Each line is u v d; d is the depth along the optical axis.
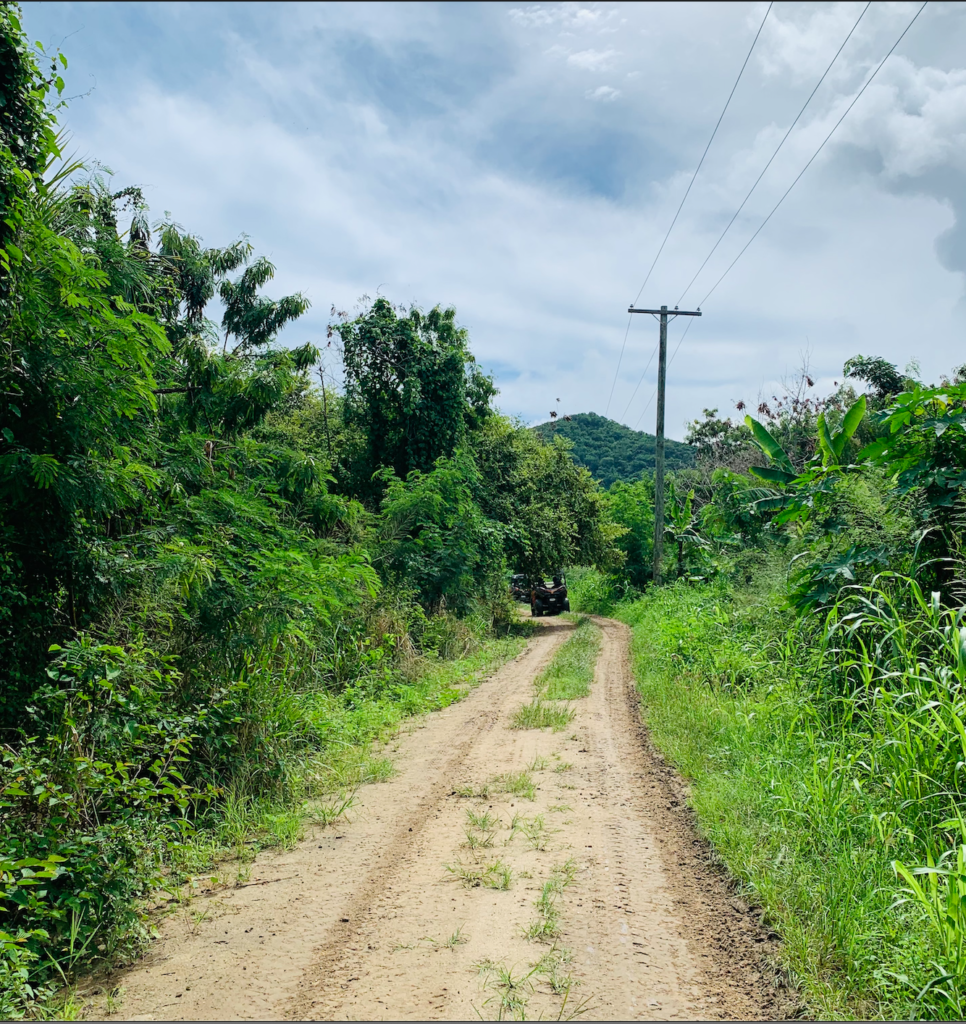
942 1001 3.16
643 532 35.66
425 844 5.41
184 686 6.79
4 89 5.89
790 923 3.87
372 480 20.62
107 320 6.10
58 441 6.00
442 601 17.50
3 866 3.69
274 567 7.67
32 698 5.25
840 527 8.34
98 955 3.96
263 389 10.51
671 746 7.61
